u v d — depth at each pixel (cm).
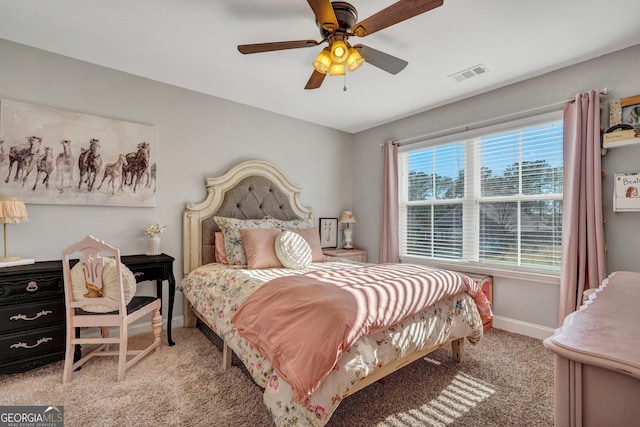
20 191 228
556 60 248
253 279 219
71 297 197
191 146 312
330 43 180
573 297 244
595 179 235
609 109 236
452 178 348
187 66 263
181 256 306
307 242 313
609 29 206
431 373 211
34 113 233
